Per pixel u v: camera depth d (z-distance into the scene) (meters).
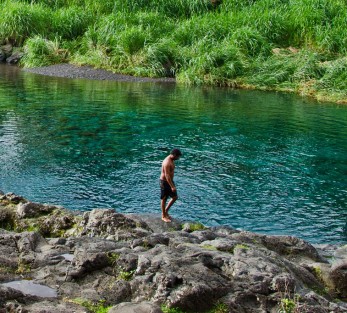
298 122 21.75
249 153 17.28
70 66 33.06
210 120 21.56
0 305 5.65
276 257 7.61
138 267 6.57
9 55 35.62
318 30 32.56
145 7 37.75
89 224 9.38
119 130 19.52
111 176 14.71
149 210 12.64
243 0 37.81
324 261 9.23
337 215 12.76
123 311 5.66
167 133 19.34
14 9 36.31
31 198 13.01
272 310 6.13
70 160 15.91
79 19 36.41
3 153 16.20
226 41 32.47
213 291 6.16
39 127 19.45
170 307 5.96
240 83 29.91
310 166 16.14
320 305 6.25
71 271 6.66
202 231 9.09
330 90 27.80
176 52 32.25
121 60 32.53
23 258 7.16
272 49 32.16
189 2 37.66
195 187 14.11
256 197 13.63
